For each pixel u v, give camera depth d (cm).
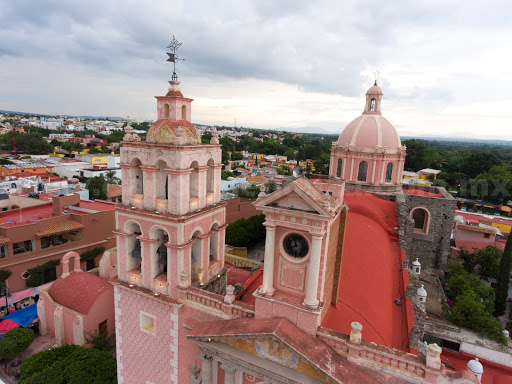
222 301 1970
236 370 1884
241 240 5828
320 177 5000
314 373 1572
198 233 2225
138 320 2295
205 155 2156
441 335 3222
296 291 1795
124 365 2450
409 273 2969
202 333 1828
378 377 1534
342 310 2128
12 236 3953
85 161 11850
